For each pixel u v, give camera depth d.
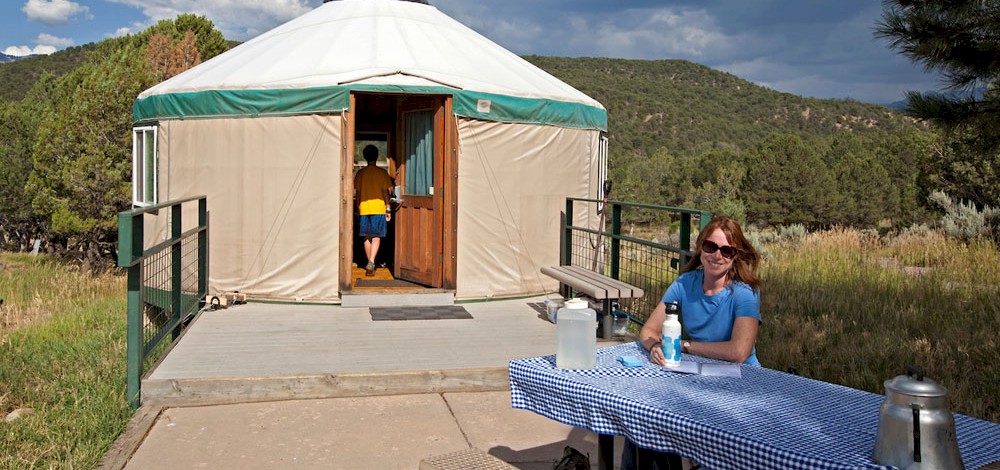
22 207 24.72
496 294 7.54
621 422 2.36
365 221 7.93
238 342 5.61
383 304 7.15
